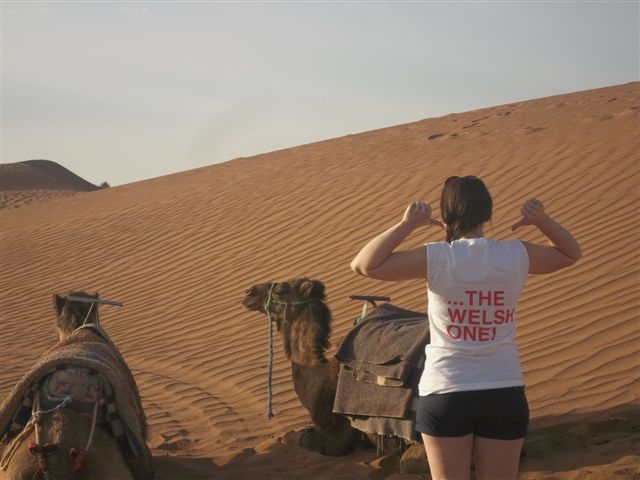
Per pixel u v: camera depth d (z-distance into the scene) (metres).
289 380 11.11
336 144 28.98
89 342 6.32
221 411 10.12
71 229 23.80
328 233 17.67
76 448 5.34
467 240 4.25
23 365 13.81
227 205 22.09
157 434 9.31
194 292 16.72
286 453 7.66
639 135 18.16
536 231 14.19
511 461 4.18
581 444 6.99
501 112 29.70
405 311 7.17
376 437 6.89
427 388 4.18
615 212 14.20
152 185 30.05
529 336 10.36
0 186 73.56
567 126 21.55
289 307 7.39
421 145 23.67
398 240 4.22
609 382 8.48
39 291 18.98
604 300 10.87
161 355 13.56
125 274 18.89
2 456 5.74
